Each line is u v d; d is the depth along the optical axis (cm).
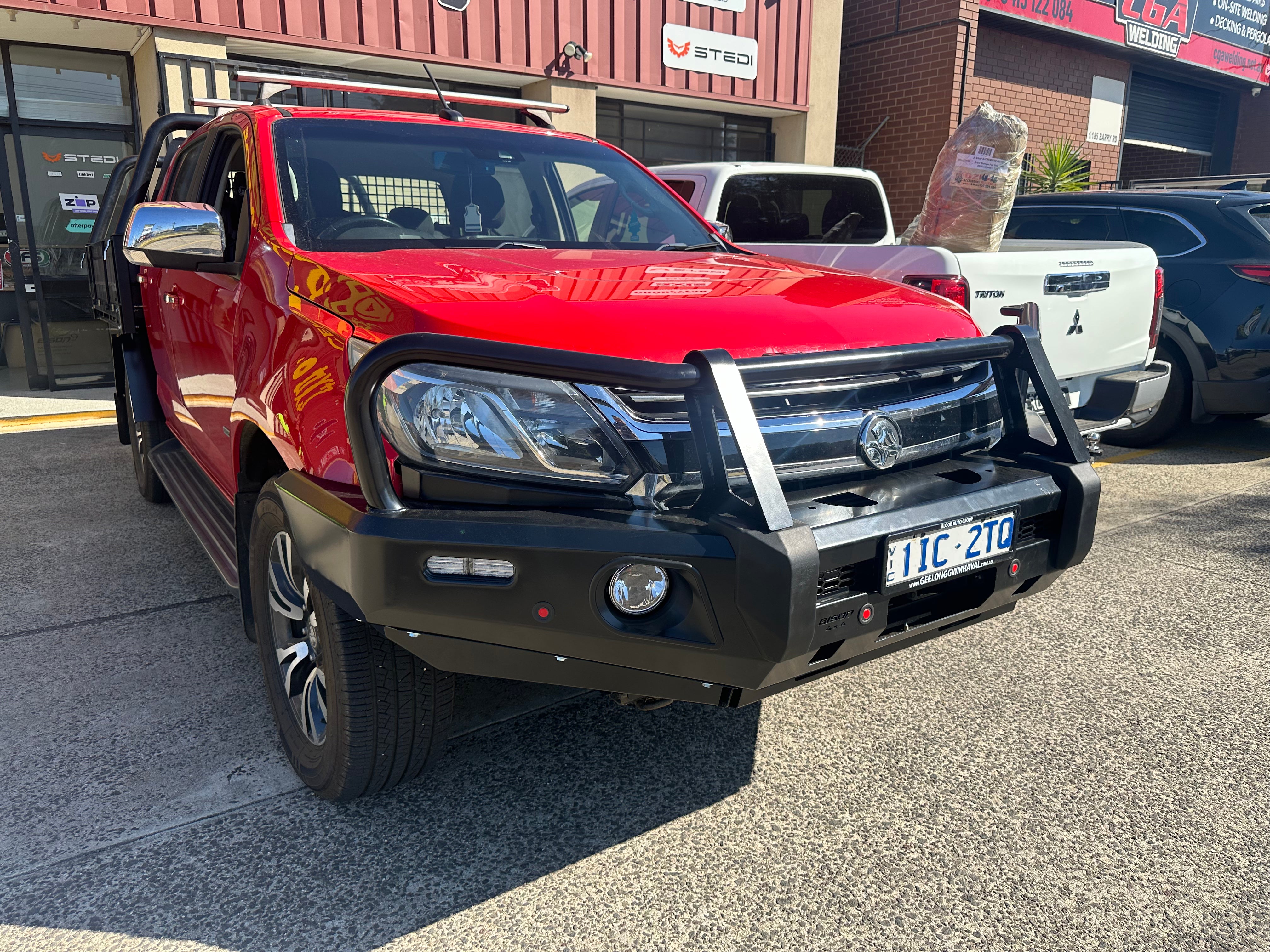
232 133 344
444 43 923
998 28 1417
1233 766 259
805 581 180
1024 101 1491
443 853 219
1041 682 309
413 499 195
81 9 740
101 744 263
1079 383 480
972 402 246
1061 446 240
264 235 275
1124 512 500
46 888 205
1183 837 227
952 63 1294
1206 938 194
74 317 876
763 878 212
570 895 206
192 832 225
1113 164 1692
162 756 258
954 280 414
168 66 795
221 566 290
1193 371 624
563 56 997
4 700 288
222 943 191
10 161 832
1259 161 1967
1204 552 435
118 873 211
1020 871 215
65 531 457
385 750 217
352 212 288
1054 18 1409
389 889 207
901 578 203
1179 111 1870
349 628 208
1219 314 609
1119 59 1628
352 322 211
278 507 227
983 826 231
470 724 279
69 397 836
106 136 868
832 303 237
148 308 442
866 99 1419
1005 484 225
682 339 201
